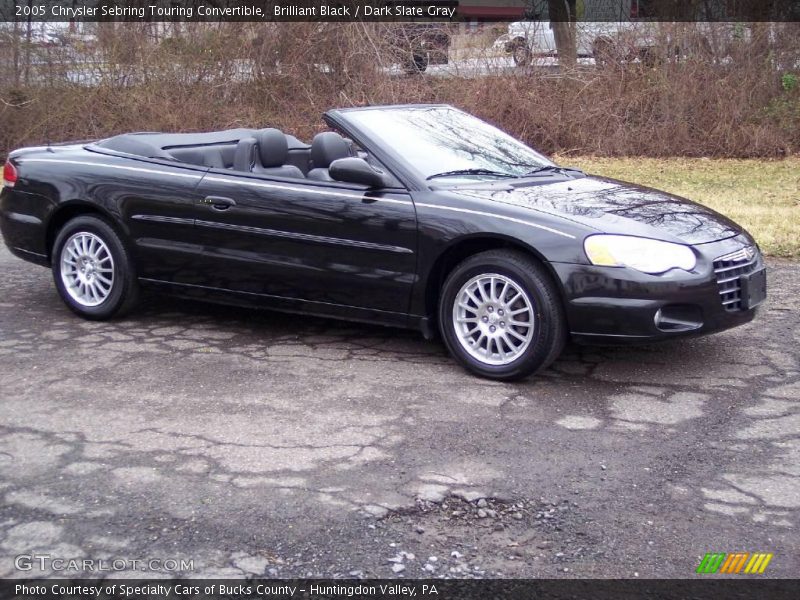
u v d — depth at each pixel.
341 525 3.59
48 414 4.69
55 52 15.86
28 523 3.59
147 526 3.57
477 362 5.24
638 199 5.64
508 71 16.50
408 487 3.91
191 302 6.95
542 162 6.35
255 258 5.76
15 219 6.59
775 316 6.54
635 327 4.86
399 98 16.38
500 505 3.77
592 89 16.34
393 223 5.32
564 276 4.90
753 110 16.02
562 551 3.42
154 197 6.04
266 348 5.82
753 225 9.67
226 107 16.39
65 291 6.46
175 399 4.91
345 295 5.56
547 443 4.38
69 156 6.49
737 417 4.71
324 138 6.07
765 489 3.91
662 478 4.02
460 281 5.23
